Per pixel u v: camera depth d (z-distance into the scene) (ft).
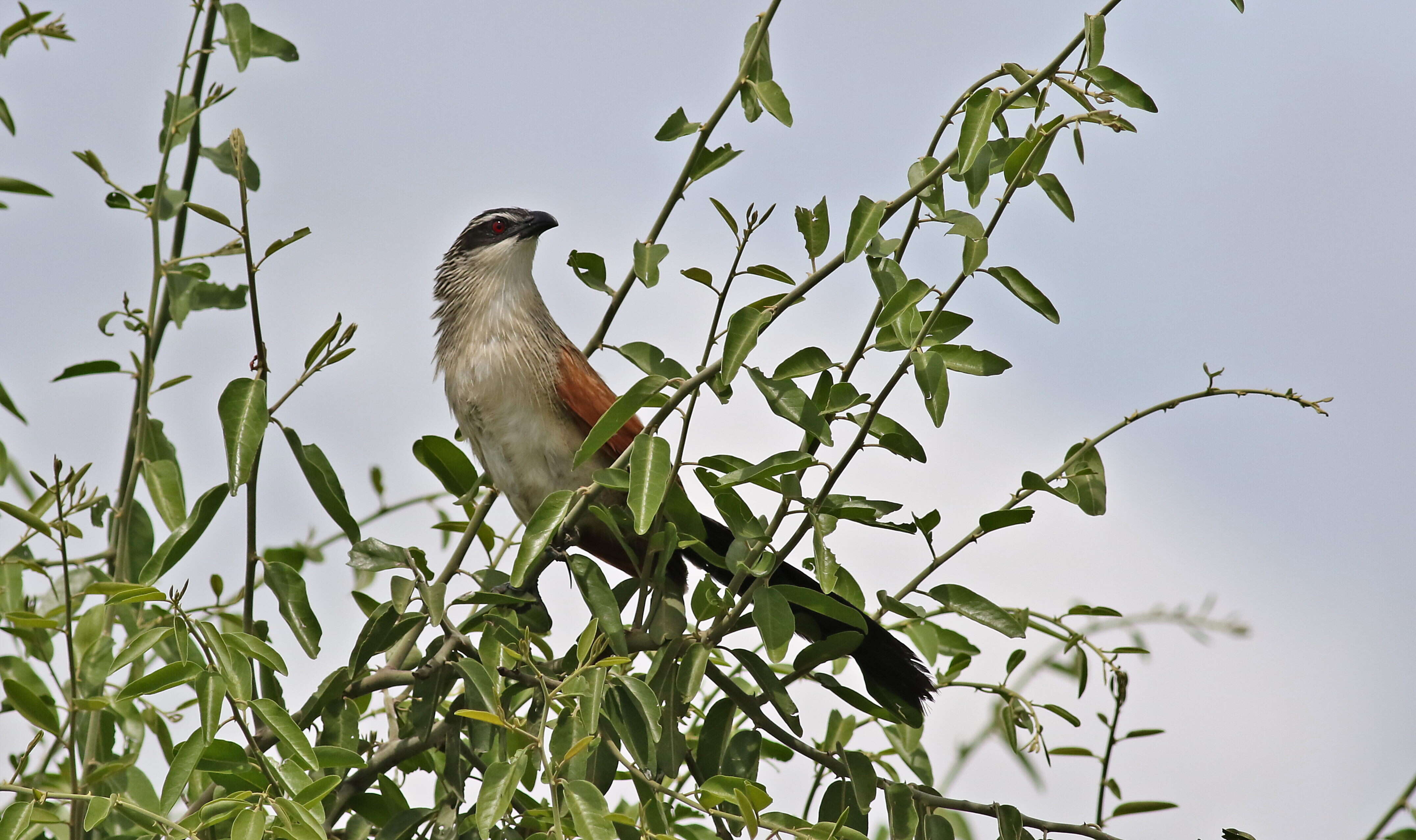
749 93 21.18
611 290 23.11
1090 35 17.35
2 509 16.24
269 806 15.47
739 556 18.79
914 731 22.29
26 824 14.62
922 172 17.87
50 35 19.38
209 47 22.11
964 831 23.07
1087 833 18.88
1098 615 21.17
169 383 21.42
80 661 16.79
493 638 18.02
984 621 19.02
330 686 19.16
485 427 26.89
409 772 21.47
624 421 17.78
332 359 17.52
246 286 22.21
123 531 20.95
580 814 14.61
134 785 19.53
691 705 20.43
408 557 19.31
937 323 17.80
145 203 20.79
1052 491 19.04
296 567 23.43
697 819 22.49
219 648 16.35
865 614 21.43
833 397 17.79
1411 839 20.36
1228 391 18.40
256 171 22.47
